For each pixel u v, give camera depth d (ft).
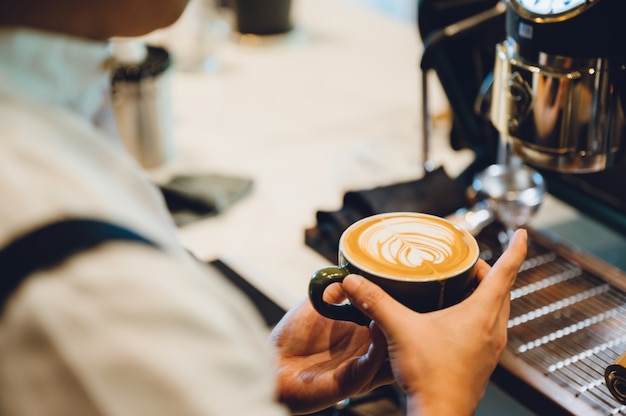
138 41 4.54
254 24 6.57
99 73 1.68
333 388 2.23
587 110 2.69
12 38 1.46
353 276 1.94
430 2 3.81
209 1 7.07
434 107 5.37
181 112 5.45
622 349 2.82
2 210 1.33
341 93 5.73
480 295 1.97
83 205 1.37
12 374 1.32
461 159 4.73
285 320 2.41
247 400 1.45
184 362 1.37
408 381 1.84
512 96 2.79
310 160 4.78
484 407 2.94
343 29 7.05
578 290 3.17
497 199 3.53
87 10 1.56
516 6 2.64
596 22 2.50
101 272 1.34
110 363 1.33
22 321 1.31
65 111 1.53
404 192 3.65
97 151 1.55
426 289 1.96
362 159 4.76
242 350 1.48
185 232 3.96
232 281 3.44
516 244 2.07
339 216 3.64
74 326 1.32
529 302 3.10
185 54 6.23
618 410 2.52
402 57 6.43
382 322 1.90
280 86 5.87
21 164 1.37
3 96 1.43
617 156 2.86
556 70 2.64
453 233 2.15
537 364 2.75
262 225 4.05
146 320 1.36
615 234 3.89
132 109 4.41
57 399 1.32
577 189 3.94
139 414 1.34
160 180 4.50
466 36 3.76
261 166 4.70
